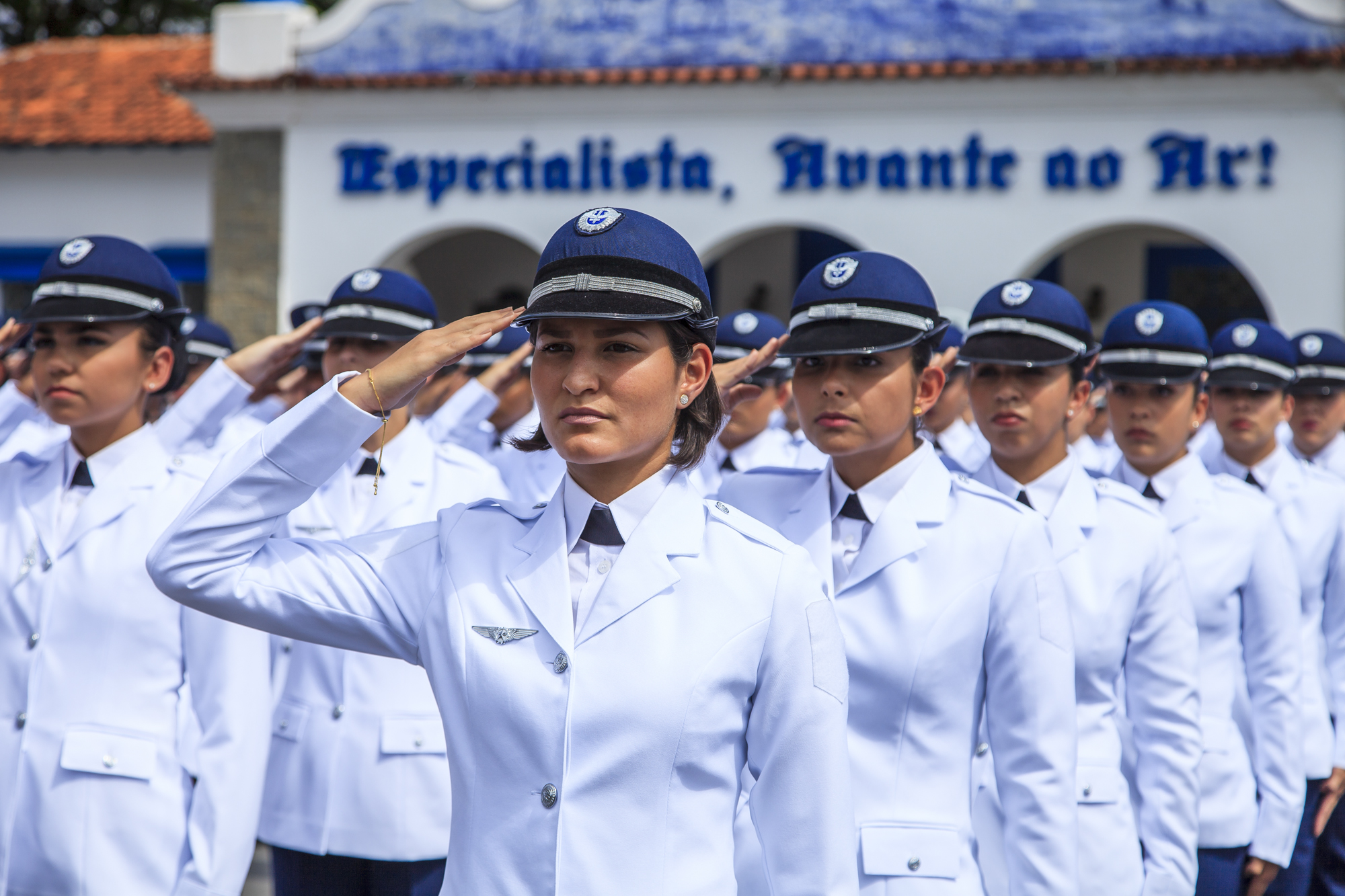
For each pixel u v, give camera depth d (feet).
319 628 8.82
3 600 12.66
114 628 12.37
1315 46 51.57
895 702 11.56
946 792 11.53
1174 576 14.69
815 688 8.46
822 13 55.31
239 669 12.27
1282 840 16.92
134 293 12.60
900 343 11.73
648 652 8.20
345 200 59.16
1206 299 66.64
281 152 59.72
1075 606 14.38
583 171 57.11
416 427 17.88
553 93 56.85
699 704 8.13
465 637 8.43
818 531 12.41
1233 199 52.42
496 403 22.90
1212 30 52.49
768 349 13.48
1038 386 14.70
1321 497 20.90
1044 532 11.91
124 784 12.16
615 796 8.02
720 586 8.45
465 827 8.31
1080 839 13.93
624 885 7.91
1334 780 19.61
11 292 68.49
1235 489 17.87
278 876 16.62
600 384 8.20
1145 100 52.75
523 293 73.82
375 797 16.01
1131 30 53.16
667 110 56.39
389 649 9.03
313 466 8.54
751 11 55.88
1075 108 53.36
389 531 9.20
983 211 54.13
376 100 58.39
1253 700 17.30
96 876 12.00
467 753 8.36
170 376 13.28
